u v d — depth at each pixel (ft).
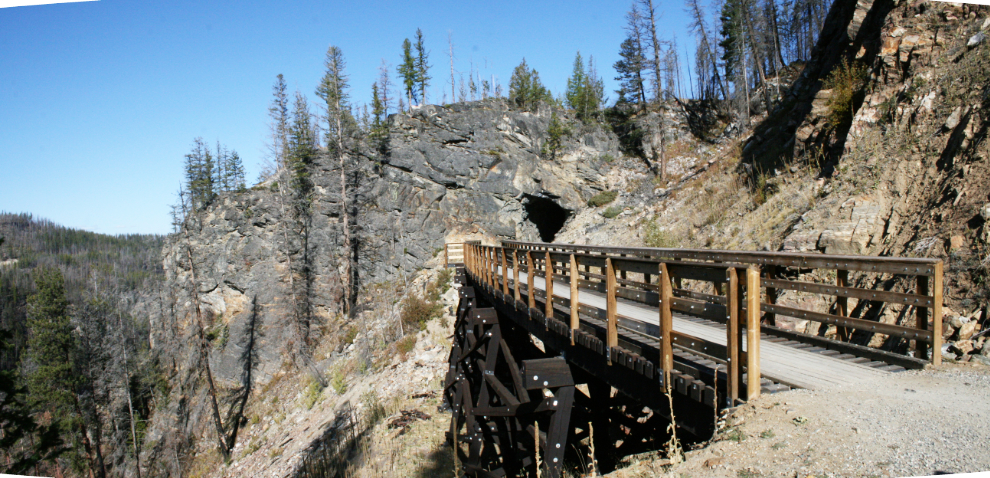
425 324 88.33
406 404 62.39
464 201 138.51
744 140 90.63
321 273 128.26
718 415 13.89
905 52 41.04
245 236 131.75
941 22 40.06
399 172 135.54
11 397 78.54
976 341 18.83
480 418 41.52
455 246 127.13
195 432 110.32
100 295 143.33
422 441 50.85
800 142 53.47
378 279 129.08
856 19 52.85
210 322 131.03
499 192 140.05
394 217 132.98
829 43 69.00
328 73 137.69
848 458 10.69
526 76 174.70
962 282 22.48
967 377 15.25
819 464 10.71
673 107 148.36
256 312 126.21
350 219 131.44
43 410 121.60
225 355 122.62
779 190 50.98
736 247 46.73
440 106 144.46
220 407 114.11
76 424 115.24
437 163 136.98
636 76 161.38
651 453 19.67
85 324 123.34
